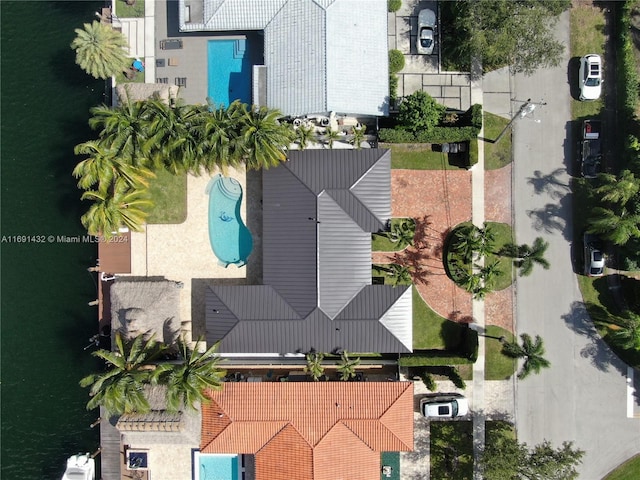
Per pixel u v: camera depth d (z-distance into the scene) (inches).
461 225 1674.5
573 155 1697.8
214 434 1533.0
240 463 1662.2
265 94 1598.2
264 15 1588.3
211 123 1437.0
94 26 1544.0
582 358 1692.9
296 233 1555.1
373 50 1577.3
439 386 1679.4
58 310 1764.3
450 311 1672.0
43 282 1766.7
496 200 1683.1
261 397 1526.8
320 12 1535.4
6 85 1769.2
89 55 1552.7
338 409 1520.7
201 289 1690.5
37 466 1759.4
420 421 1686.8
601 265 1635.1
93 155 1473.9
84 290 1763.0
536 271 1690.5
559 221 1692.9
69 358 1755.7
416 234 1678.2
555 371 1689.2
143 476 1648.6
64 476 1657.2
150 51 1700.3
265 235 1585.9
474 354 1558.8
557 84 1694.1
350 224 1562.5
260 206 1694.1
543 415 1686.8
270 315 1552.7
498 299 1679.4
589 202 1689.2
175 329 1600.6
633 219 1513.3
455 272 1643.7
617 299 1691.7
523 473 1530.5
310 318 1544.0
